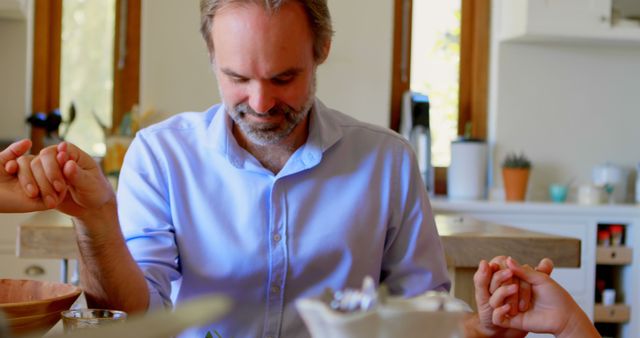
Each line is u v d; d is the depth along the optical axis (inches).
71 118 141.5
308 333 53.0
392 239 56.0
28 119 139.7
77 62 146.6
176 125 54.6
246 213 52.4
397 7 155.0
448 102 157.5
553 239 69.4
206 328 51.9
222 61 45.2
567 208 137.3
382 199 54.8
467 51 157.1
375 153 54.9
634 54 157.2
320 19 46.4
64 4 145.9
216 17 45.5
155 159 53.5
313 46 47.2
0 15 135.8
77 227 41.4
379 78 151.3
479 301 41.1
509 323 40.8
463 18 156.9
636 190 153.4
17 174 38.7
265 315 52.6
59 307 36.1
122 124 141.2
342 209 53.4
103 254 41.9
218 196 52.8
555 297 40.4
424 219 56.1
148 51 143.9
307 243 52.6
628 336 139.4
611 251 138.6
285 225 52.6
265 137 47.5
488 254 69.1
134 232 52.1
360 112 151.1
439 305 19.7
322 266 53.1
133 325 16.6
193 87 144.9
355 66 150.6
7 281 40.8
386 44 151.0
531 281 40.6
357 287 53.9
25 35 140.3
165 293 50.2
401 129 152.5
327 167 53.6
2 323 20.1
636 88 157.8
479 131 156.9
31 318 34.3
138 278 43.6
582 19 142.8
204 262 52.6
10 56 140.0
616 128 157.8
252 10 43.9
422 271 55.5
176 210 52.8
